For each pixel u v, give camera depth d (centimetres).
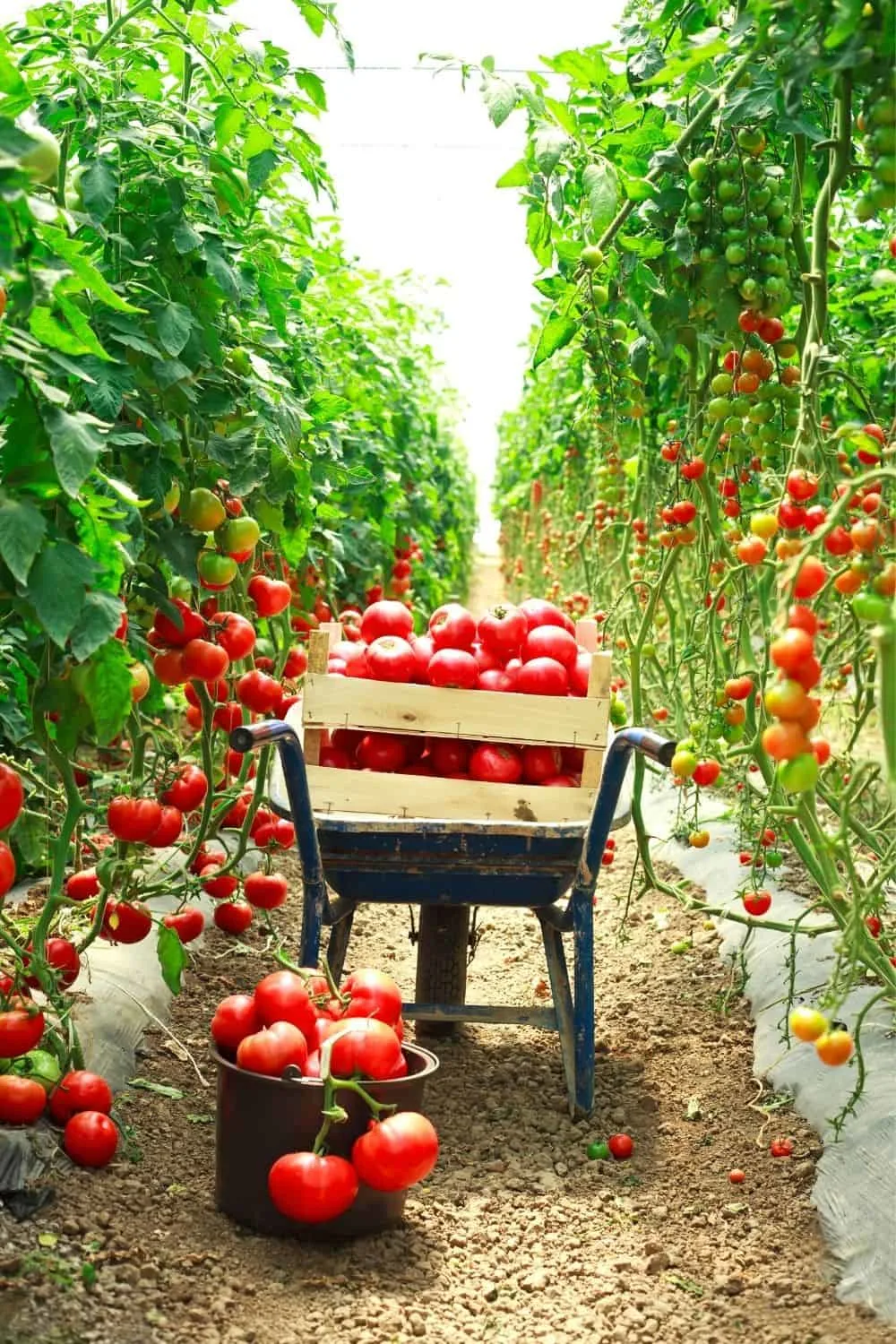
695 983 409
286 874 524
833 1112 302
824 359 333
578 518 834
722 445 418
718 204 346
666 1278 254
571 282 383
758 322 349
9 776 224
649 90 375
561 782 335
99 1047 312
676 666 535
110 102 280
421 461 800
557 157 335
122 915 303
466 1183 292
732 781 486
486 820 323
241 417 333
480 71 343
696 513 399
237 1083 256
